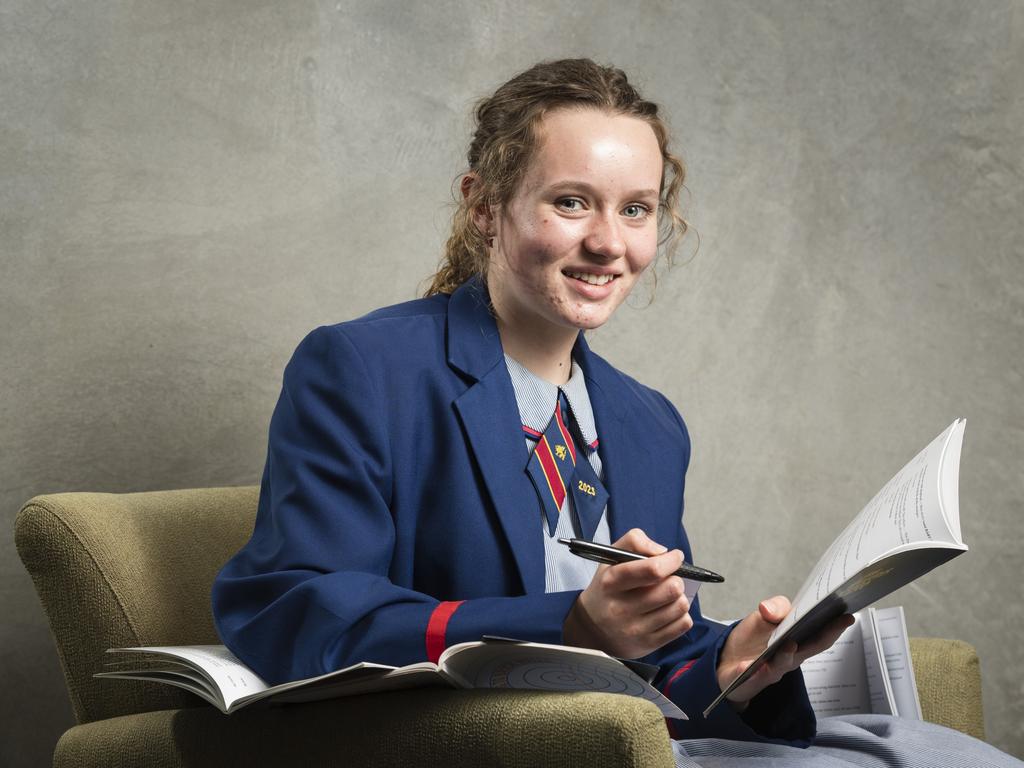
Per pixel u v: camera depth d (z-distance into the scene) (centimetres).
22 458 179
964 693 161
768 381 244
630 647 108
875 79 253
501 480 137
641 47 233
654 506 152
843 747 133
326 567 121
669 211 170
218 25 194
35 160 180
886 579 106
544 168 137
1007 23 260
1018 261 261
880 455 251
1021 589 259
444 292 163
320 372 136
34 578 138
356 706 109
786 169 246
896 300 254
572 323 139
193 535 150
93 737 125
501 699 101
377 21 208
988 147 259
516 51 221
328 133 203
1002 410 259
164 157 189
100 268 185
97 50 185
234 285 195
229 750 114
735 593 240
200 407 192
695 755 130
